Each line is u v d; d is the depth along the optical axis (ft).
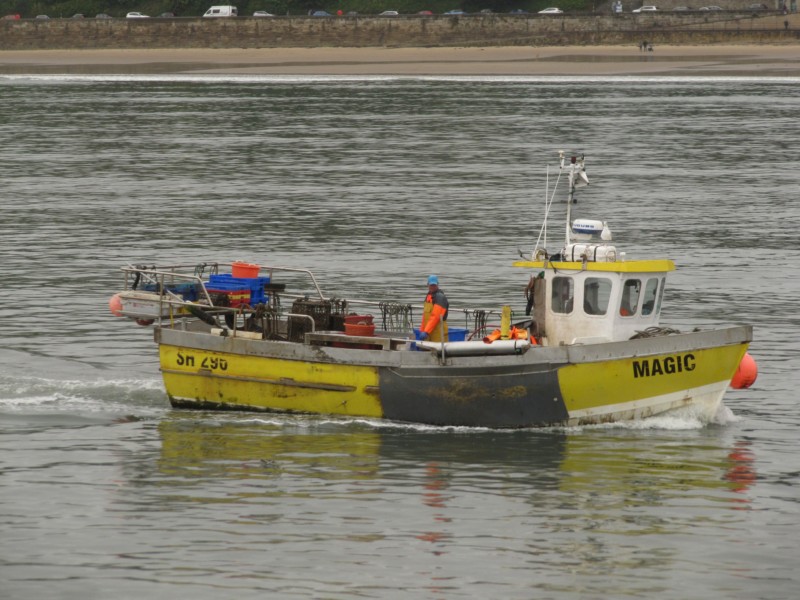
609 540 215.92
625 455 258.98
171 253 514.27
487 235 563.07
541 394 270.46
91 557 207.72
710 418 278.87
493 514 226.79
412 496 235.20
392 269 476.95
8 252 517.14
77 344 359.46
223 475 246.27
